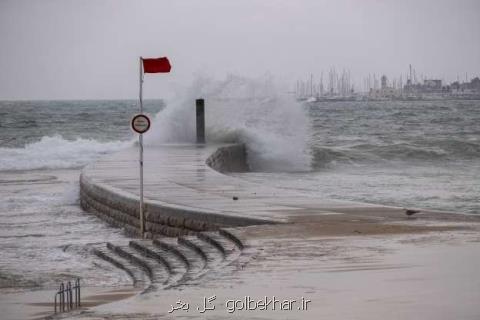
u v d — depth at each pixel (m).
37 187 47.16
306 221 23.59
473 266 16.98
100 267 22.62
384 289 14.95
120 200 31.23
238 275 16.62
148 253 22.56
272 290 15.15
